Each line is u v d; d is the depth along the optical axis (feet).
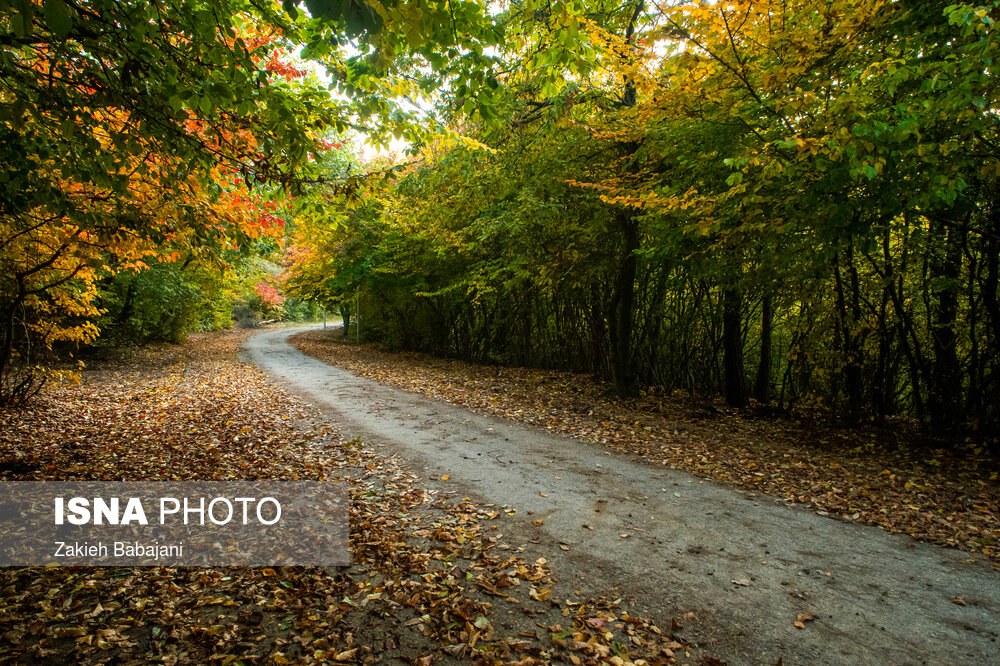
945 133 17.07
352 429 28.32
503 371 55.31
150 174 15.80
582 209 35.58
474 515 16.62
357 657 9.61
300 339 107.04
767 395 36.96
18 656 9.27
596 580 12.62
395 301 74.79
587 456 23.62
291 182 15.75
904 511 16.87
